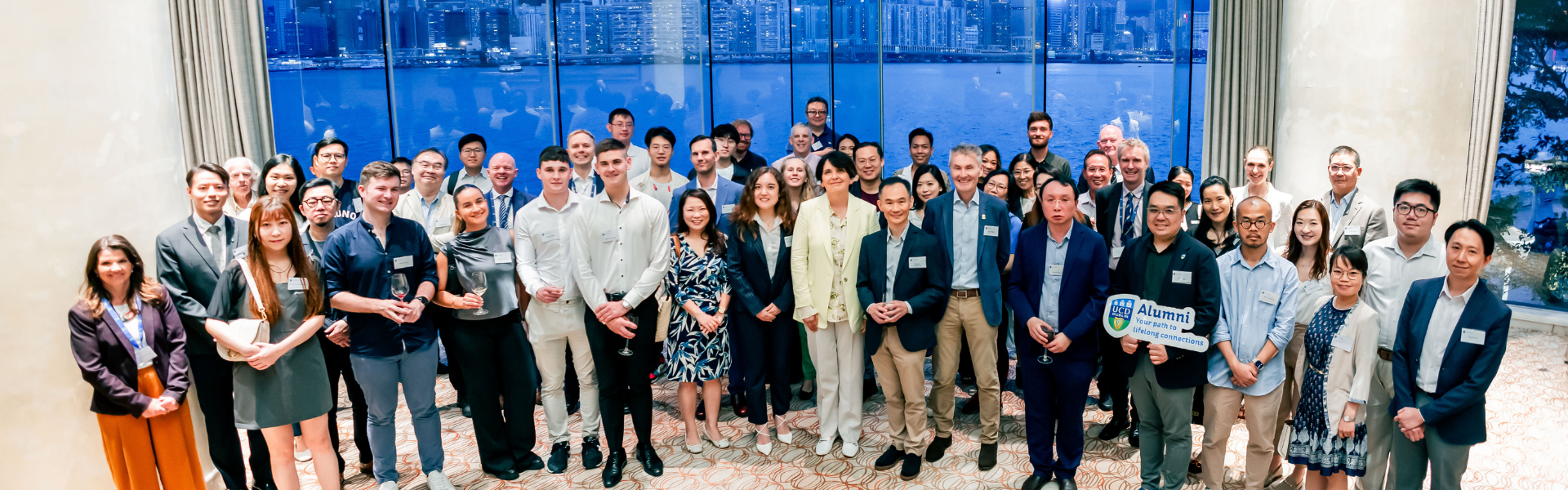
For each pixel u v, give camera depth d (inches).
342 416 170.9
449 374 180.7
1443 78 178.2
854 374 145.9
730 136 196.4
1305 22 192.9
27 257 107.7
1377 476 115.0
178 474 113.9
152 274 120.1
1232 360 112.4
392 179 122.0
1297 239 124.3
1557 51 210.1
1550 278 218.5
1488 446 147.3
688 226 142.0
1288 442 116.3
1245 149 253.8
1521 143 219.1
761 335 147.4
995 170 171.3
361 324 123.0
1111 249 161.3
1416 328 104.0
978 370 137.3
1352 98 185.0
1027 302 126.3
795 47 262.4
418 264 127.4
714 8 257.8
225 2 212.5
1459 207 184.4
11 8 102.5
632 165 202.2
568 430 148.2
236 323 111.0
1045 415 129.1
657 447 154.2
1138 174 156.9
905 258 132.3
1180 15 262.5
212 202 118.1
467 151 181.6
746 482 139.2
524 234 137.0
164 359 110.4
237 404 114.9
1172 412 116.9
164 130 124.0
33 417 111.4
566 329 138.6
